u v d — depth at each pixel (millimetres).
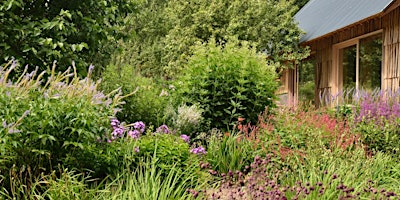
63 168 3701
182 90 7023
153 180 3684
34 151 3660
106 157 4074
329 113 8062
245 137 5605
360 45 9828
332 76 11141
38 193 3641
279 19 13328
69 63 5574
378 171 4930
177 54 14992
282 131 5816
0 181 3482
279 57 12914
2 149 3455
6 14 5383
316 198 3557
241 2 13945
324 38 11625
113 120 4484
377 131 6156
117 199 3527
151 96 6590
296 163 4863
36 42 5363
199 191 3535
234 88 6785
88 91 4008
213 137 5449
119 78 6535
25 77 4000
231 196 3342
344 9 10867
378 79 9023
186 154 4559
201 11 14250
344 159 4934
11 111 3564
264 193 3264
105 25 6336
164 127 5367
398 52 8281
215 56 6980
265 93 6758
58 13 5941
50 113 3662
